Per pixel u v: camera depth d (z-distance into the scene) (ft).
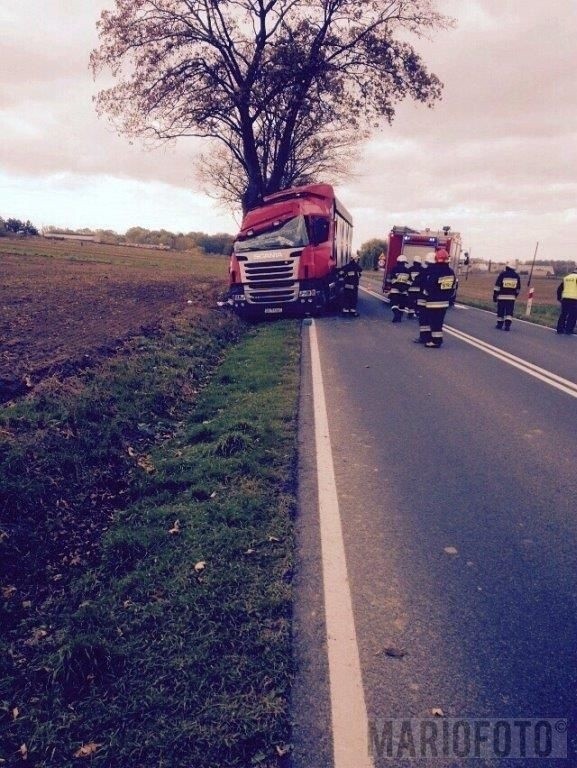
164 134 76.64
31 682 9.32
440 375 30.89
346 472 17.12
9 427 17.76
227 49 73.67
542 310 82.28
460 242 82.74
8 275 76.48
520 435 20.85
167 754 7.83
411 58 73.10
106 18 69.21
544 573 12.02
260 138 89.15
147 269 122.31
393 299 54.70
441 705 8.59
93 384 23.47
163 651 9.73
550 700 8.69
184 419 23.43
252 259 51.34
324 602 10.95
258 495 15.25
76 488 15.87
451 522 14.15
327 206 52.70
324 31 71.92
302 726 8.22
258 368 31.50
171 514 14.47
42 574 12.30
